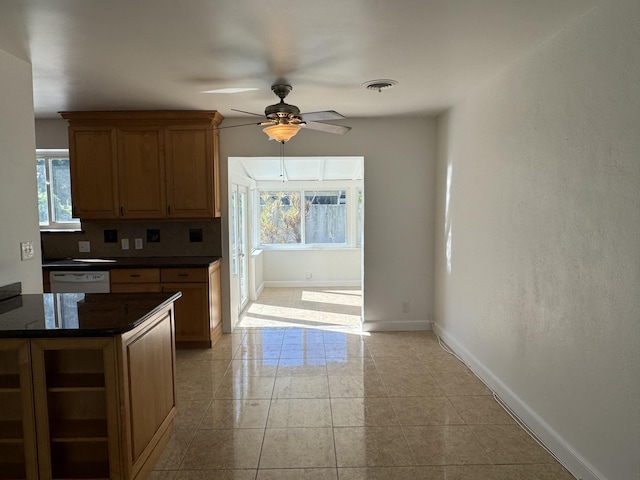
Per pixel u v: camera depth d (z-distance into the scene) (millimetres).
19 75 2830
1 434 2096
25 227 2889
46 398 2016
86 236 4922
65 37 2490
